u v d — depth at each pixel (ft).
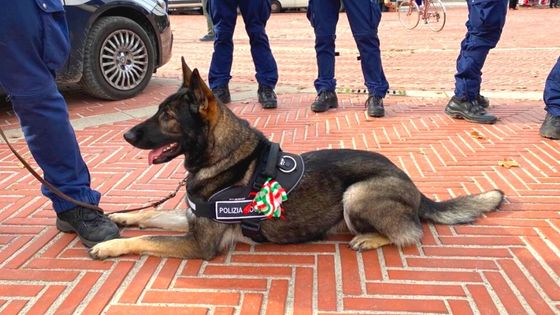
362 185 10.03
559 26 56.18
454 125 18.28
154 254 9.83
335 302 8.46
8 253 10.04
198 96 9.26
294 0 83.10
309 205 10.00
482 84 26.71
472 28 17.57
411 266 9.47
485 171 13.99
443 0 100.89
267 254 10.05
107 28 21.58
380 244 10.10
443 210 11.07
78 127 18.76
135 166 14.96
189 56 37.81
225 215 9.61
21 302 8.52
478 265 9.44
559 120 16.22
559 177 13.42
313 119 19.47
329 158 10.44
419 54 37.83
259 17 20.11
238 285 8.98
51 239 10.64
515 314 8.05
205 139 9.53
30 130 9.45
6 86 8.93
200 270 9.50
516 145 15.98
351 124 18.70
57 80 20.68
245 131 10.02
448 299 8.46
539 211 11.51
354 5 18.24
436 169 14.24
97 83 21.83
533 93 23.89
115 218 11.27
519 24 59.47
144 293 8.77
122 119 19.89
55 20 9.34
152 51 23.76
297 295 8.68
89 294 8.74
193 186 9.78
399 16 59.67
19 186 13.44
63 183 10.11
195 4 78.79
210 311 8.27
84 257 9.93
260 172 9.68
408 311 8.18
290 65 33.78
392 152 15.65
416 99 22.90
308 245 10.40
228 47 21.09
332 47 20.04
